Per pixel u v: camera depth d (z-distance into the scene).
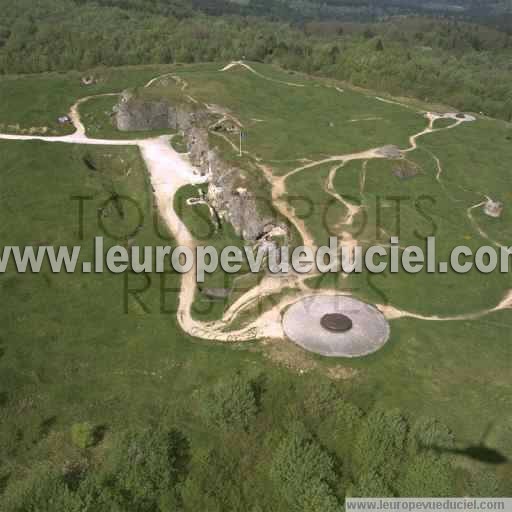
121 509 40.00
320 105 116.38
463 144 102.19
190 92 114.25
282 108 112.19
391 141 100.31
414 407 49.25
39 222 77.81
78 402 51.59
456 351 55.22
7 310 61.81
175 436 47.38
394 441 45.00
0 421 49.62
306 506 41.25
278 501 43.19
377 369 52.62
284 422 48.00
